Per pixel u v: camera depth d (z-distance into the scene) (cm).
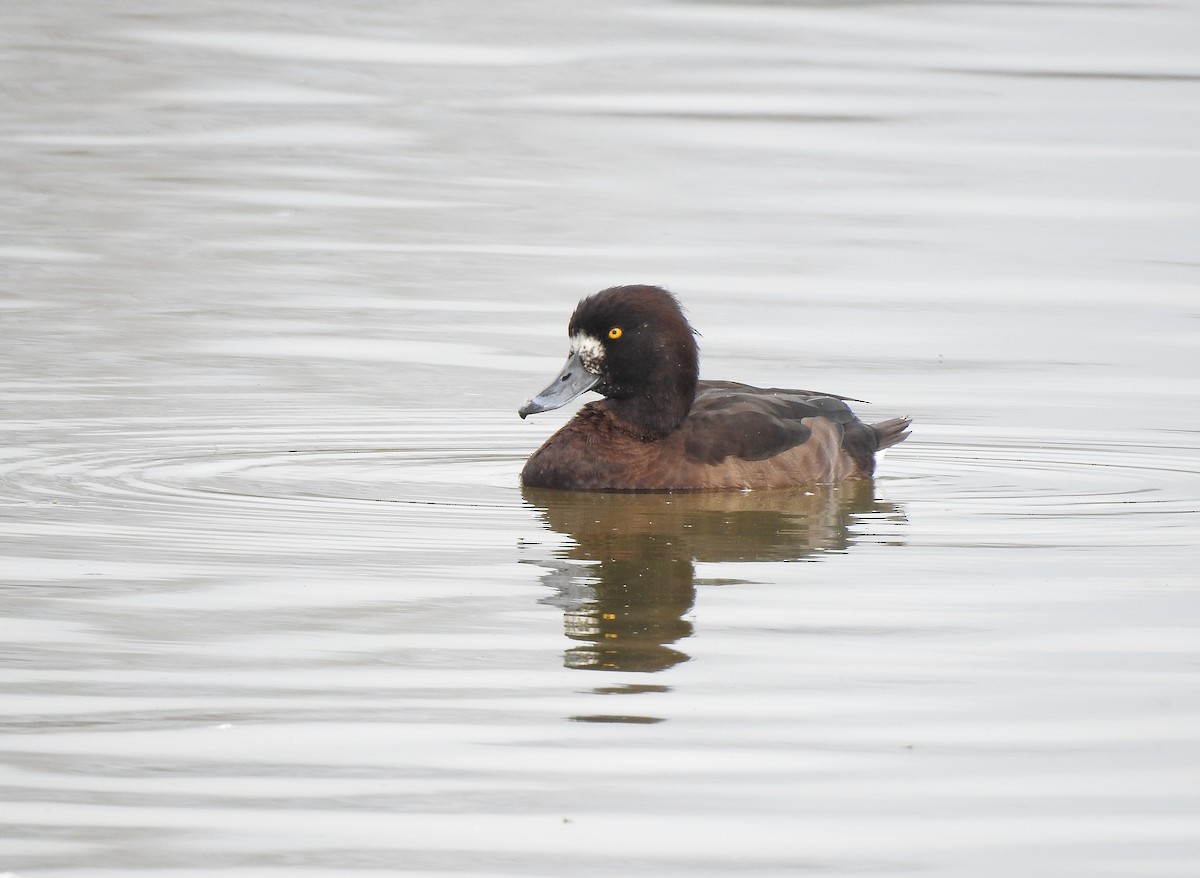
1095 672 1000
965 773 862
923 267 2341
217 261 2334
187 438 1572
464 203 2658
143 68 3403
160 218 2547
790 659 1018
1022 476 1505
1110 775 861
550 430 1656
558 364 1902
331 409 1698
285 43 3609
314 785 841
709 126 3088
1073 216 2586
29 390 1733
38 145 2938
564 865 768
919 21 3750
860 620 1092
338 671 988
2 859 768
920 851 785
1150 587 1166
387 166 2862
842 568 1211
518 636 1054
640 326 1451
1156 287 2234
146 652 1017
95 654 1012
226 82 3328
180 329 2008
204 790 835
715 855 779
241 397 1731
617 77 3384
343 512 1342
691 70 3416
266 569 1187
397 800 828
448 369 1872
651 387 1453
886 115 3139
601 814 816
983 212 2612
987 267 2341
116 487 1399
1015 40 3619
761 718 927
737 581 1179
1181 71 3397
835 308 2156
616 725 915
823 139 3009
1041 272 2311
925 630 1073
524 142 3005
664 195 2716
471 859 773
